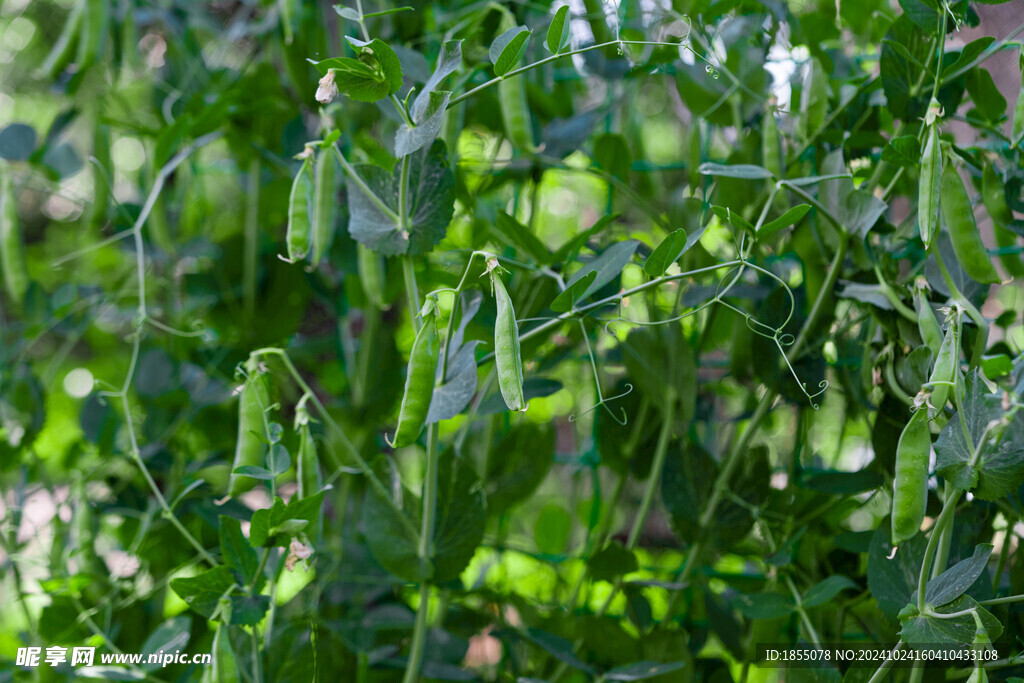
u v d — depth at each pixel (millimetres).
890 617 1369
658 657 1489
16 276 1557
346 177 1395
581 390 1641
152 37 1794
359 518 1605
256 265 1636
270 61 1600
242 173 1715
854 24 1529
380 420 1612
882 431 1446
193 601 1367
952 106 1425
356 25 1538
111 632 1538
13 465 1625
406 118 1334
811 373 1473
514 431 1566
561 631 1522
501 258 1428
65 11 1896
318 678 1506
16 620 1692
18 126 1612
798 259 1510
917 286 1373
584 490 1770
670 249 1331
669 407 1511
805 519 1491
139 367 1635
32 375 1650
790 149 1494
